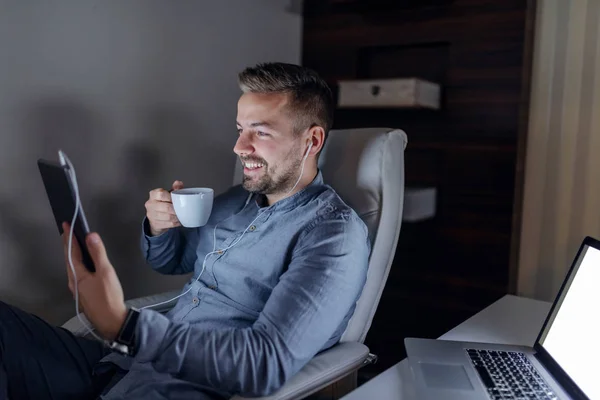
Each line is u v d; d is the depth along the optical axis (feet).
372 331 6.98
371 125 6.90
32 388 3.40
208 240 4.17
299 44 7.39
